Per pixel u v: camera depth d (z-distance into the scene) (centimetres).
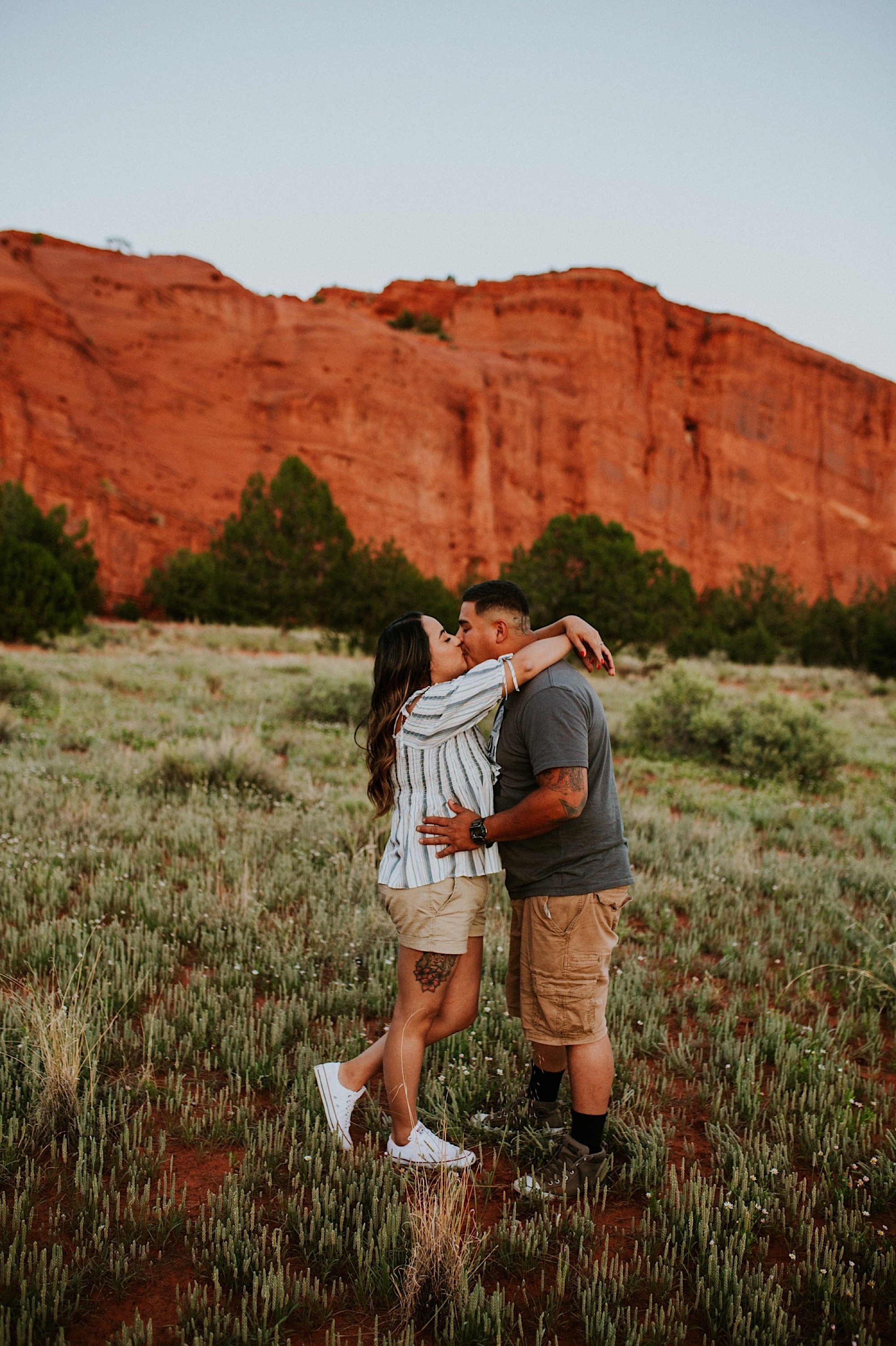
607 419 8156
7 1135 274
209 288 6431
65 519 3578
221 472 5747
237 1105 312
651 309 8719
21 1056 318
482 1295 218
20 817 618
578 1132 279
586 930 271
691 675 1337
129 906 488
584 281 8494
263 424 6116
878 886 616
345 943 446
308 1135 288
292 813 680
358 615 2978
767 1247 256
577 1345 215
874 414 9469
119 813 650
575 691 260
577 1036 275
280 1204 257
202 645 2766
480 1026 372
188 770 777
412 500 6606
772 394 9038
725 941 504
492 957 447
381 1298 227
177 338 6106
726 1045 364
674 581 3434
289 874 544
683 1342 218
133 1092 309
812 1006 432
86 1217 244
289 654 2783
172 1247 241
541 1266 244
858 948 498
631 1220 268
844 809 905
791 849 736
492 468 7350
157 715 1187
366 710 1271
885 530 9388
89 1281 224
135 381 5769
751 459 8894
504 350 8300
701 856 658
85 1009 346
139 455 5403
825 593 9044
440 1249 227
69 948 414
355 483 6300
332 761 961
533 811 253
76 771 784
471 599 284
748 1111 320
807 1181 288
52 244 6862
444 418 6950
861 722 1722
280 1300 216
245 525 3609
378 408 6456
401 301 9169
